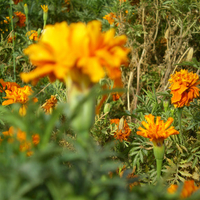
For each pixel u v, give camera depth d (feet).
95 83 2.04
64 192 1.59
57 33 1.87
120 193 1.75
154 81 8.82
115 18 8.95
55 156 2.01
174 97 5.36
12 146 1.84
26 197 1.63
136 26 8.63
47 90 7.09
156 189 1.91
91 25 1.88
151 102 7.32
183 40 8.80
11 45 8.93
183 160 5.67
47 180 1.61
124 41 1.97
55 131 4.20
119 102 7.93
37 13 12.25
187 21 8.91
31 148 1.90
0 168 1.60
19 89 4.94
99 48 1.87
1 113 3.96
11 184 1.53
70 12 12.91
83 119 2.04
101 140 5.82
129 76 8.64
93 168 1.77
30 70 8.34
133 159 5.88
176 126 6.20
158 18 9.07
